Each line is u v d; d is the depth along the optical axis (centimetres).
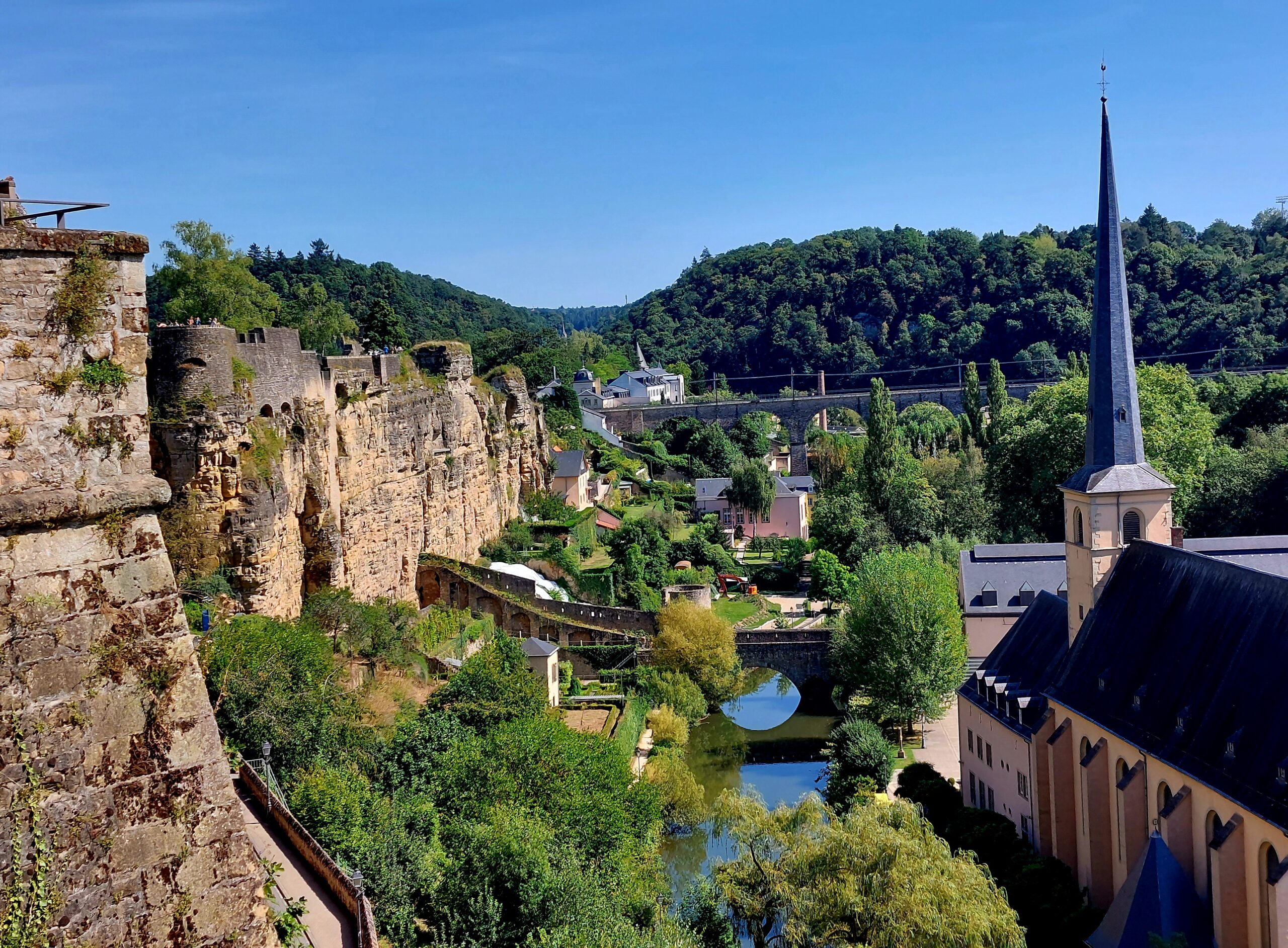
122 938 1551
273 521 6531
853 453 19062
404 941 3934
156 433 6216
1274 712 4797
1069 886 6028
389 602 8562
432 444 10475
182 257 10175
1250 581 5403
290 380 7356
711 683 10244
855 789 7769
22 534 1524
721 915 5316
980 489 14712
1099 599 6669
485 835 4553
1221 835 4725
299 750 4944
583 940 4066
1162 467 11988
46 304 1546
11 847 1485
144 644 1600
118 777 1566
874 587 9681
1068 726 6362
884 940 4656
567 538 13300
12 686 1502
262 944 1666
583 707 8919
